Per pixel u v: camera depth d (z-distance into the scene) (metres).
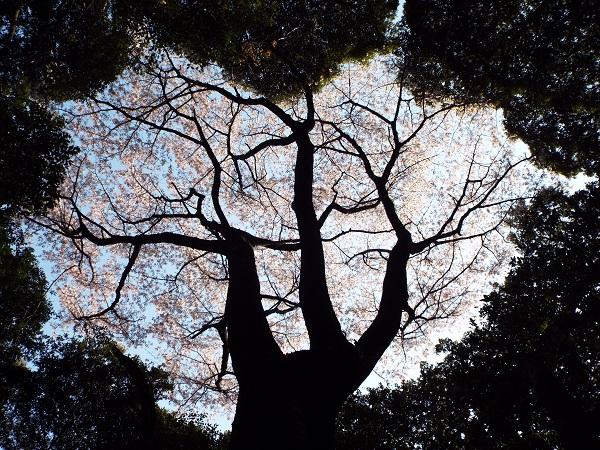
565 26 9.30
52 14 6.75
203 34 7.52
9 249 7.77
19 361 9.28
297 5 10.11
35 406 8.88
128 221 7.93
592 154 10.55
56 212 11.30
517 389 8.55
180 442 8.72
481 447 8.92
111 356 9.45
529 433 8.75
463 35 9.80
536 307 8.28
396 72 12.34
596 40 9.40
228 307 5.17
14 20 6.29
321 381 4.23
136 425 8.57
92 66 7.36
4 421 8.97
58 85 7.49
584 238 8.48
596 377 8.39
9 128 5.68
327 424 4.06
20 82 6.43
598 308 7.70
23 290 8.87
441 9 9.86
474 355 9.02
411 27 10.23
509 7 9.48
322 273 5.44
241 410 4.11
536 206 9.19
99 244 7.02
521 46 9.70
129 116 8.59
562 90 10.14
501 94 10.58
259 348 4.59
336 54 10.96
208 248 6.36
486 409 8.76
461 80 10.45
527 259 8.72
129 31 7.82
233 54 8.44
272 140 8.45
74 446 8.62
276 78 11.16
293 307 7.80
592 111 10.38
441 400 9.60
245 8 7.62
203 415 9.43
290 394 4.08
